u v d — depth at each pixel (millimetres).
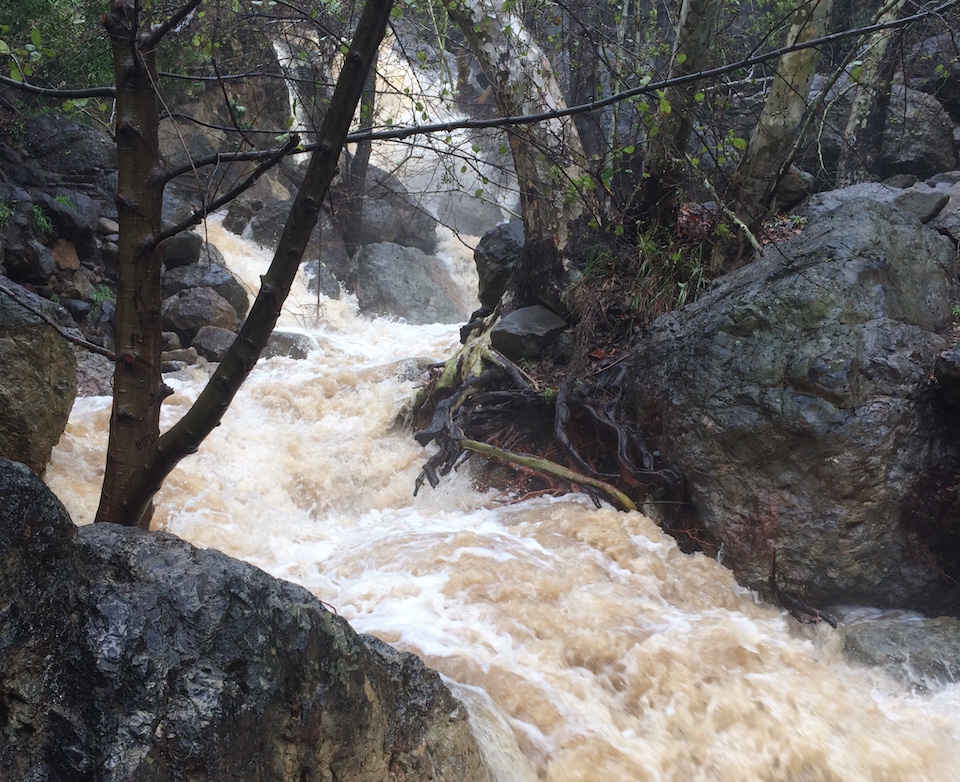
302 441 8945
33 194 11258
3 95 12562
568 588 5996
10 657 2678
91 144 13492
